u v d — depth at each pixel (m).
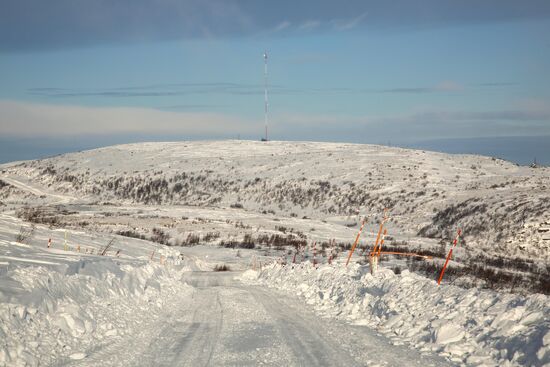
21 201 110.38
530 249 49.50
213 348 9.60
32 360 8.05
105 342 9.84
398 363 8.45
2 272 10.83
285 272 24.19
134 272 17.73
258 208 98.06
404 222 73.00
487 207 65.38
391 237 61.72
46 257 15.92
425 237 64.06
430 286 12.91
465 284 22.86
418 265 31.86
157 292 16.83
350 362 8.54
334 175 108.31
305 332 11.12
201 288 21.27
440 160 122.50
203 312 14.16
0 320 8.63
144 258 29.88
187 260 37.19
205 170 124.94
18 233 27.45
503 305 10.12
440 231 64.69
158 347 9.67
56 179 129.50
